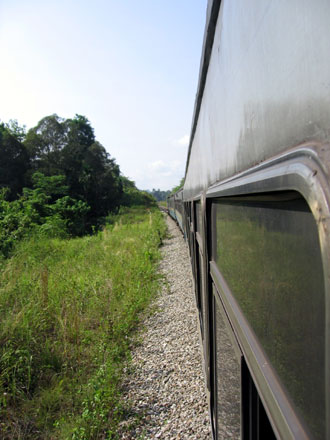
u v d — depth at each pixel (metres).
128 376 4.60
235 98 1.39
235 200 1.40
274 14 0.81
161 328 6.06
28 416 3.85
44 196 28.28
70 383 4.41
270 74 0.86
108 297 7.09
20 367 4.46
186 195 9.30
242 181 1.08
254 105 1.04
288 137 0.73
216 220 2.16
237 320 1.26
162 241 17.67
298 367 0.67
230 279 1.57
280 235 0.78
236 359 1.33
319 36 0.56
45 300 6.39
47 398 4.04
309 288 0.61
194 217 5.39
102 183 49.41
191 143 6.34
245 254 1.21
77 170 44.66
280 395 0.77
